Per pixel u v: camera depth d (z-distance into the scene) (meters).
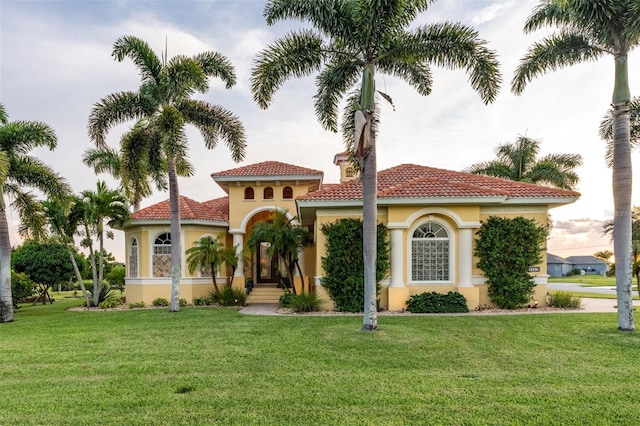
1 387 6.98
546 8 12.98
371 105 12.52
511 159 30.17
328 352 9.11
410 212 16.53
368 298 11.84
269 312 16.80
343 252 16.69
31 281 25.92
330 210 17.22
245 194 23.73
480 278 16.72
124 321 14.80
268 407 5.89
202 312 16.83
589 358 8.52
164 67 17.59
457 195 15.87
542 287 16.64
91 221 21.03
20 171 18.33
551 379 7.11
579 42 12.91
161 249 21.69
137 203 28.48
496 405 5.90
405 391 6.52
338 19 12.20
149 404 6.08
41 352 9.67
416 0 12.54
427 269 16.80
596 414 5.58
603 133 15.41
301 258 22.44
